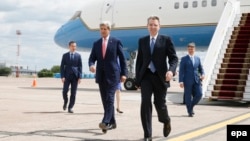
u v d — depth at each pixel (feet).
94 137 21.30
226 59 47.85
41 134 21.97
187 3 65.87
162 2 68.64
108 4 74.43
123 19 72.43
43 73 246.68
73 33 78.33
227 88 44.19
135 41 72.43
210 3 63.82
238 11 58.80
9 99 47.37
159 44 20.01
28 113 32.58
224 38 51.37
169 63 20.18
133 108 38.06
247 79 44.32
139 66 20.53
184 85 32.65
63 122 27.35
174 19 66.80
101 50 23.32
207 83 45.34
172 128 25.02
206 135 22.08
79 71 33.71
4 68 248.73
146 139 19.74
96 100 47.70
